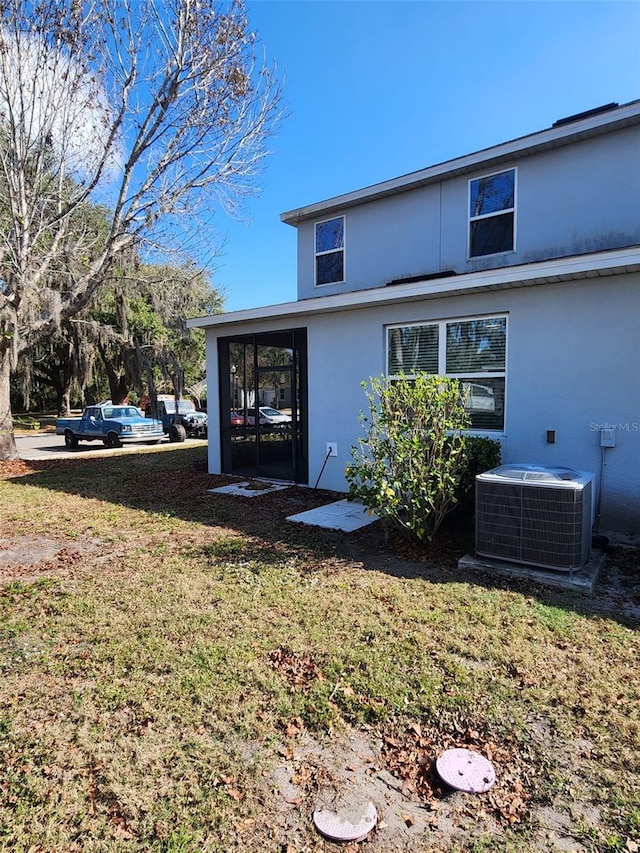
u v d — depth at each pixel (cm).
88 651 309
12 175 1084
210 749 225
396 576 425
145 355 2139
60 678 281
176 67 1006
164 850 176
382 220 940
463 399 523
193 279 1409
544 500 412
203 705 255
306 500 738
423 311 671
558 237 737
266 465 933
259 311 826
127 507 718
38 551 517
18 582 427
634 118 662
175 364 2169
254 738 232
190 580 425
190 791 201
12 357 1235
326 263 1033
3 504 748
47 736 234
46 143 1088
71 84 1062
